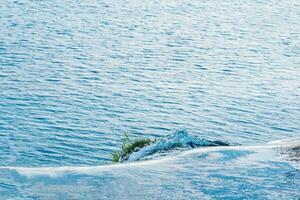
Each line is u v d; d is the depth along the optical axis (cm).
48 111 15575
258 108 16400
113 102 16888
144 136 14062
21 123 14388
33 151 12531
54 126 14288
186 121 15288
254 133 14175
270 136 14000
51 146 12850
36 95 17162
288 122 15038
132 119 15300
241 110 16200
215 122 15112
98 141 13400
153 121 15238
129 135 14050
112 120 15112
